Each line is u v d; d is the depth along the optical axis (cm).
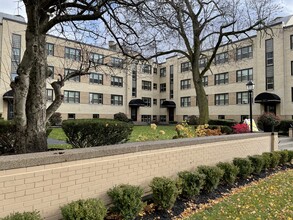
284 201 488
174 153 536
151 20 618
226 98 2919
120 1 498
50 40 1678
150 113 3800
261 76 2528
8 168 289
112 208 385
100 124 633
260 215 417
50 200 328
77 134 632
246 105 2686
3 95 2192
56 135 1315
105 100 3212
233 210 439
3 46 2077
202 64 3150
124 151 429
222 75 2975
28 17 445
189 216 411
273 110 2436
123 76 3416
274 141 976
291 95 2294
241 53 2750
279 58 2381
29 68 455
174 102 3688
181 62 3591
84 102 3003
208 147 639
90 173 376
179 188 470
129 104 3447
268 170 775
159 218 400
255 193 541
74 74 574
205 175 522
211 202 485
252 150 841
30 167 309
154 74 3884
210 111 3088
